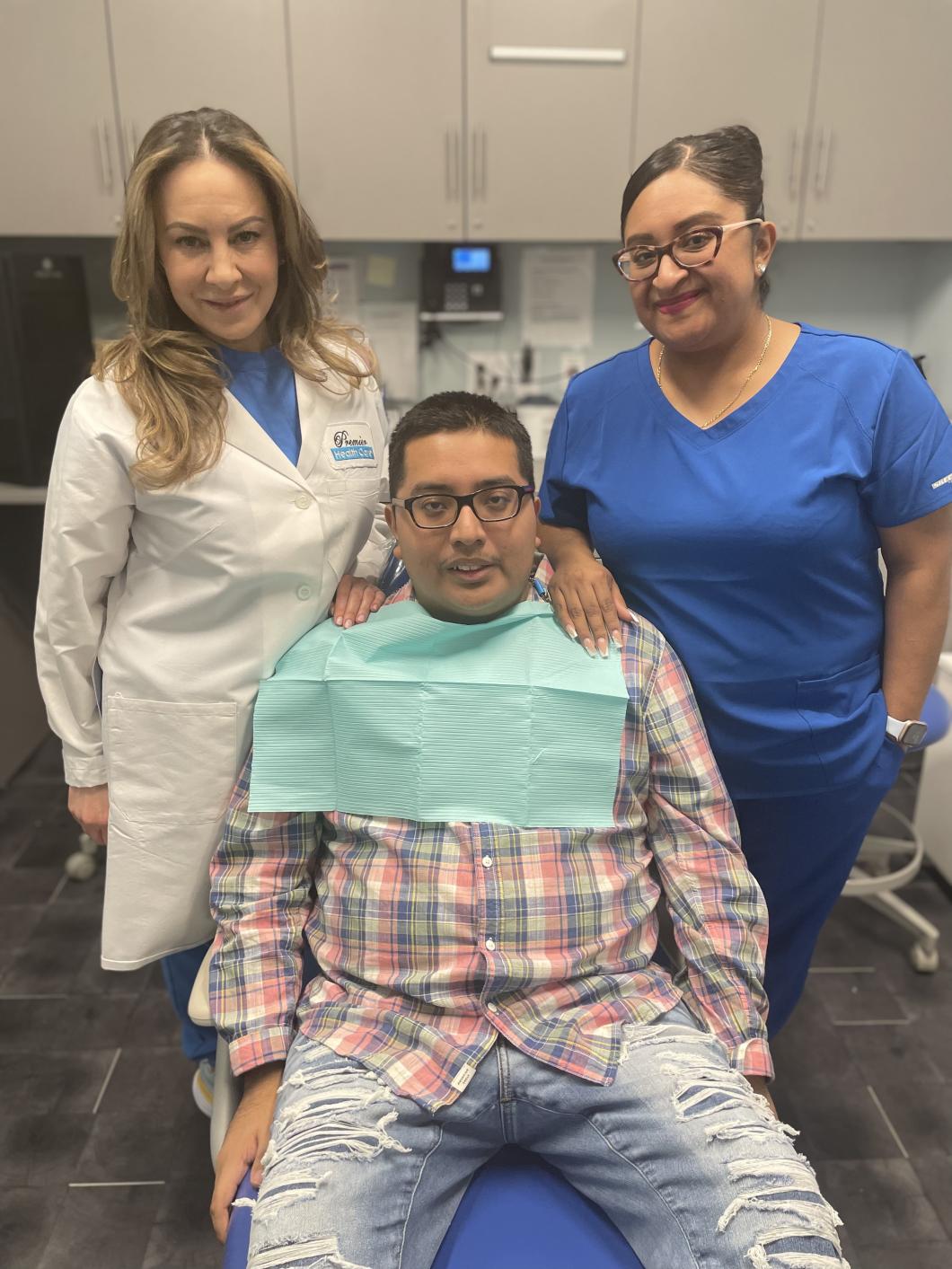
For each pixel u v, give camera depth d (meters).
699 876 1.13
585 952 1.07
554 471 1.34
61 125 2.39
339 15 2.36
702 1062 1.03
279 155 2.45
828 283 2.97
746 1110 0.98
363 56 2.39
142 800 1.25
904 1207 1.50
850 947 2.08
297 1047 1.06
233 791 1.22
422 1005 1.07
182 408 1.12
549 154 2.49
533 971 1.05
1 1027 1.86
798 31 2.41
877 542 1.26
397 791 1.11
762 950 1.12
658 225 1.09
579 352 2.97
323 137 2.44
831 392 1.16
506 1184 1.04
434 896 1.06
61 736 1.26
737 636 1.22
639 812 1.16
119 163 2.42
